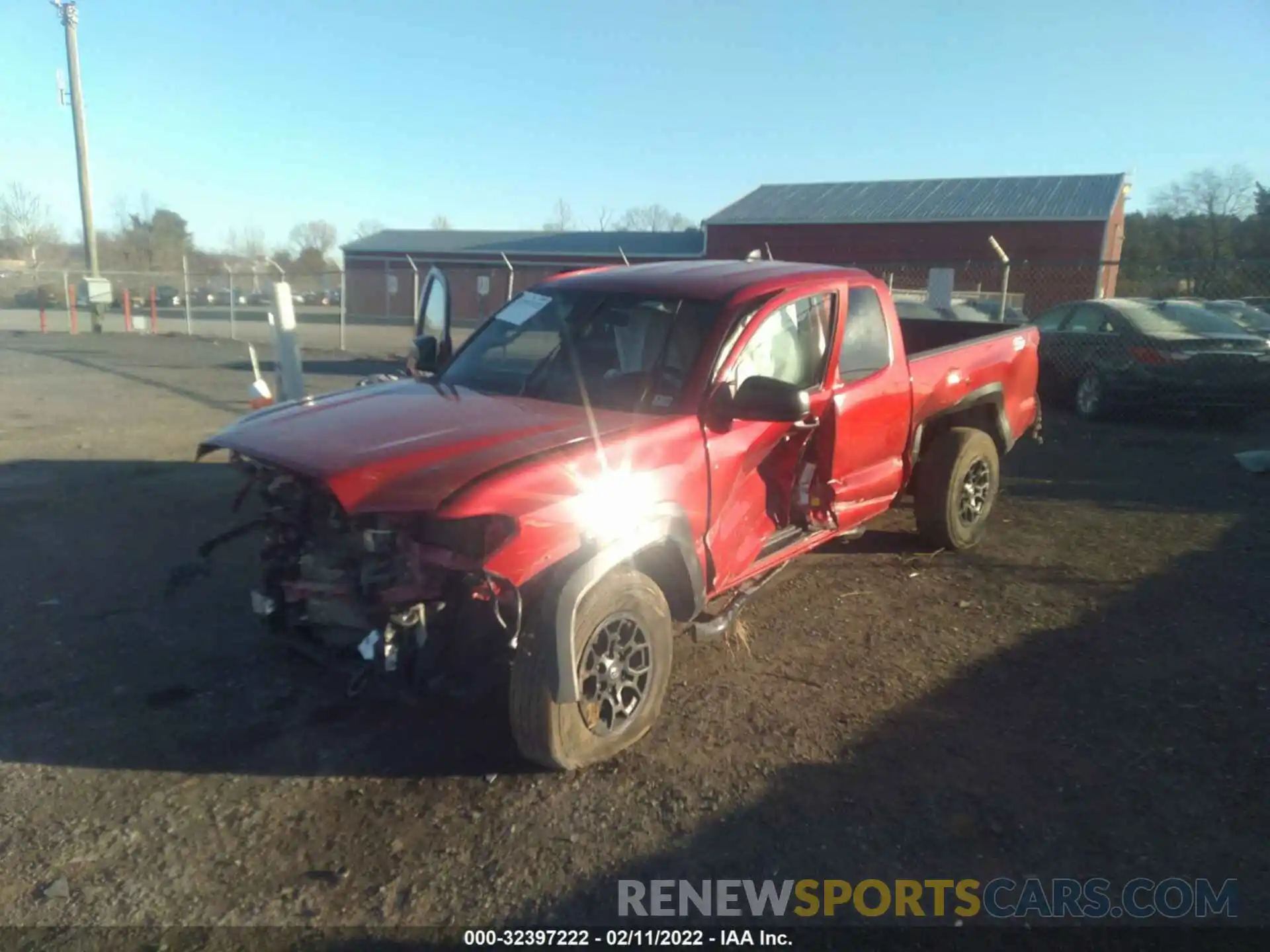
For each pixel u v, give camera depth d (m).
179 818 3.49
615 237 43.41
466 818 3.49
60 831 3.41
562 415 4.16
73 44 28.09
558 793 3.65
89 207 29.19
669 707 4.31
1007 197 31.91
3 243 55.41
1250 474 8.94
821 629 5.19
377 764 3.85
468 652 3.54
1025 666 4.72
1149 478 8.80
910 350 7.97
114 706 4.29
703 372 4.33
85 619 5.23
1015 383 6.92
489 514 3.35
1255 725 4.12
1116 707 4.30
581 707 3.67
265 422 4.17
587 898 3.08
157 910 3.02
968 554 6.46
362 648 3.40
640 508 3.82
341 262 44.25
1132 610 5.45
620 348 4.59
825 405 4.91
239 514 7.35
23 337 25.09
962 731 4.09
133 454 9.59
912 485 6.40
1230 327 11.73
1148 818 3.48
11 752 3.91
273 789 3.68
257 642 4.96
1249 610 5.43
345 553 3.72
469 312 34.88
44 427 11.04
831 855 3.29
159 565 6.12
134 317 30.80
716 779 3.73
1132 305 12.11
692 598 4.20
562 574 3.54
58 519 7.18
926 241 31.12
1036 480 8.73
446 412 4.19
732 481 4.42
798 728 4.12
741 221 33.78
